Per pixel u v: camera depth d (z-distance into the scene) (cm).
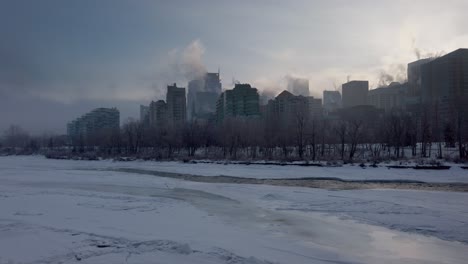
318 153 6794
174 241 1435
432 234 1759
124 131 10744
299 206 2491
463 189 3397
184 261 1220
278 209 2395
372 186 3688
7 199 2672
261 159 6456
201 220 1980
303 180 4278
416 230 1828
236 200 2789
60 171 5744
